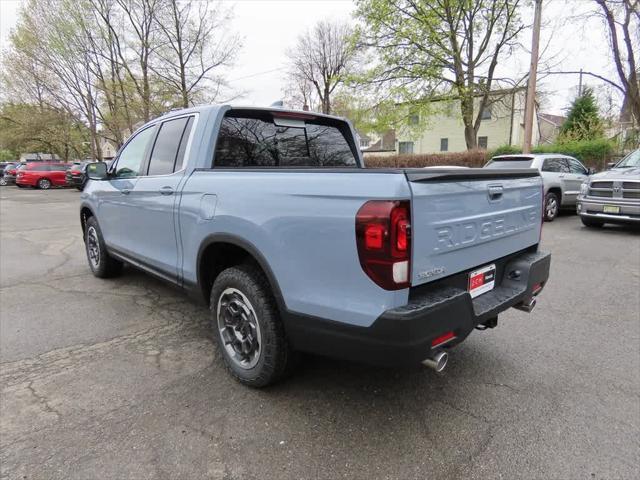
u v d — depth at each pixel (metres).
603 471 2.00
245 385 2.76
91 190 4.98
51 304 4.36
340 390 2.71
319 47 41.38
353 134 4.08
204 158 3.10
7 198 18.89
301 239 2.20
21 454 2.12
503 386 2.76
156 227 3.53
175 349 3.31
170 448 2.17
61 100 27.98
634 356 3.17
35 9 22.97
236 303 2.75
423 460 2.09
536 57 13.52
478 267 2.51
